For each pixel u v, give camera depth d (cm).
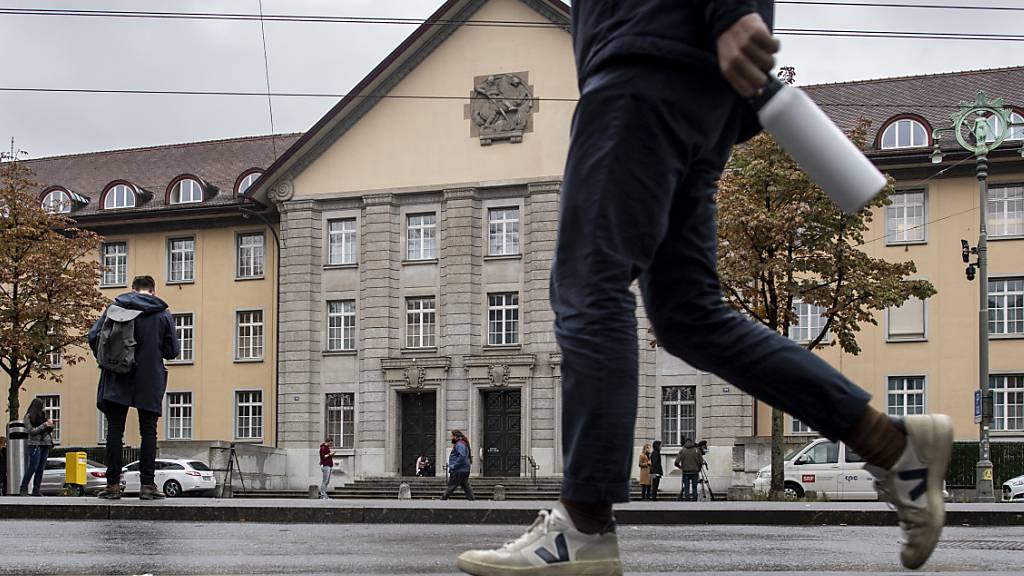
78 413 5272
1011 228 4300
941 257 4338
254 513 1001
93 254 5391
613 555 300
